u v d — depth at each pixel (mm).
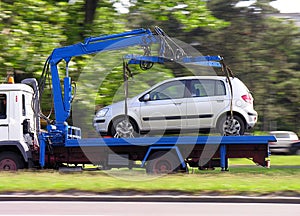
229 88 27969
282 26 60781
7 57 31797
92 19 36156
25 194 20594
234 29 58250
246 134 28500
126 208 18484
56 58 28938
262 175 24906
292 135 53719
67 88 28672
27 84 29016
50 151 27969
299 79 59531
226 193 20453
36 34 32688
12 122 27750
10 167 28016
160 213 17609
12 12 33156
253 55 58781
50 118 30453
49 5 33969
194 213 17609
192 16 36469
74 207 18672
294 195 20281
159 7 36531
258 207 18734
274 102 59531
